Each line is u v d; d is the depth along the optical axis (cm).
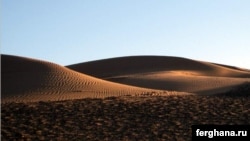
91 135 2220
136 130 2322
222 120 2528
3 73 4084
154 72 7269
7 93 3578
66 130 2316
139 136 2203
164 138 2167
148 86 5553
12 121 2467
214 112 2728
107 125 2420
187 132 2278
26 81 3888
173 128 2362
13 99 3338
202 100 3131
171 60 8500
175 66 8281
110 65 8512
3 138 2147
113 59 8744
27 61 4350
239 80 5403
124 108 2817
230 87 4584
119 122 2486
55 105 2909
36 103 3012
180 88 5175
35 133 2247
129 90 4069
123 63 8550
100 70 8381
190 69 8125
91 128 2358
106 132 2281
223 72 8094
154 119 2556
